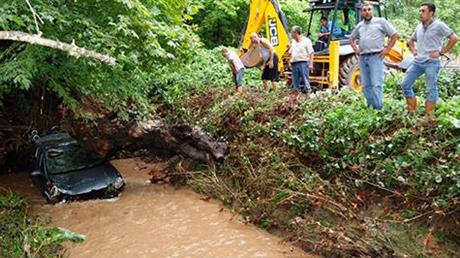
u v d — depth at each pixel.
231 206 8.10
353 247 6.11
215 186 8.55
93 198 8.49
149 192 8.95
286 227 7.07
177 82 12.10
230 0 16.61
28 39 4.46
